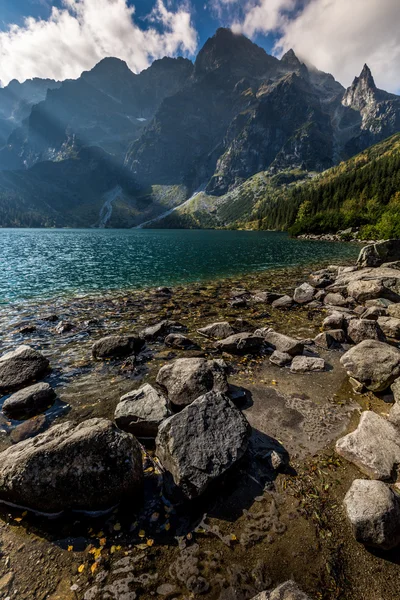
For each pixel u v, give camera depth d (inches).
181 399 315.3
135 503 205.8
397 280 811.4
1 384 353.7
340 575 160.7
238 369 405.4
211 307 733.9
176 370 348.8
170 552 173.0
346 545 175.8
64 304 760.3
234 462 222.2
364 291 759.7
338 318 546.3
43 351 467.8
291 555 170.7
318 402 326.6
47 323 605.9
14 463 205.5
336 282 928.9
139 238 4192.9
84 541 180.1
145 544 177.8
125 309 714.2
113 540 180.5
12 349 476.4
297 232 4308.6
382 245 1226.0
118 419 277.7
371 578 159.3
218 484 214.4
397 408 279.9
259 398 334.0
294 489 215.0
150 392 307.1
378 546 169.9
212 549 174.4
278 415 303.1
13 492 199.0
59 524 191.8
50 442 215.0
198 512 198.4
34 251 2182.6
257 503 204.4
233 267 1456.7
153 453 254.7
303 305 753.0
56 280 1096.2
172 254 2050.9
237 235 5167.3
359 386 348.8
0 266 1407.5
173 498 208.8
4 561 168.6
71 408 316.5
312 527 186.7
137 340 476.7
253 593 152.3
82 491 196.5
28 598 150.3
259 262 1636.3
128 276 1196.5
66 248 2484.0
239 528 186.9
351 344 493.4
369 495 188.2
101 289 949.8
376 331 478.0
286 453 250.5
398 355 346.0
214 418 248.5
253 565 165.6
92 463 201.6
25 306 738.8
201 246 2736.2
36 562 168.2
